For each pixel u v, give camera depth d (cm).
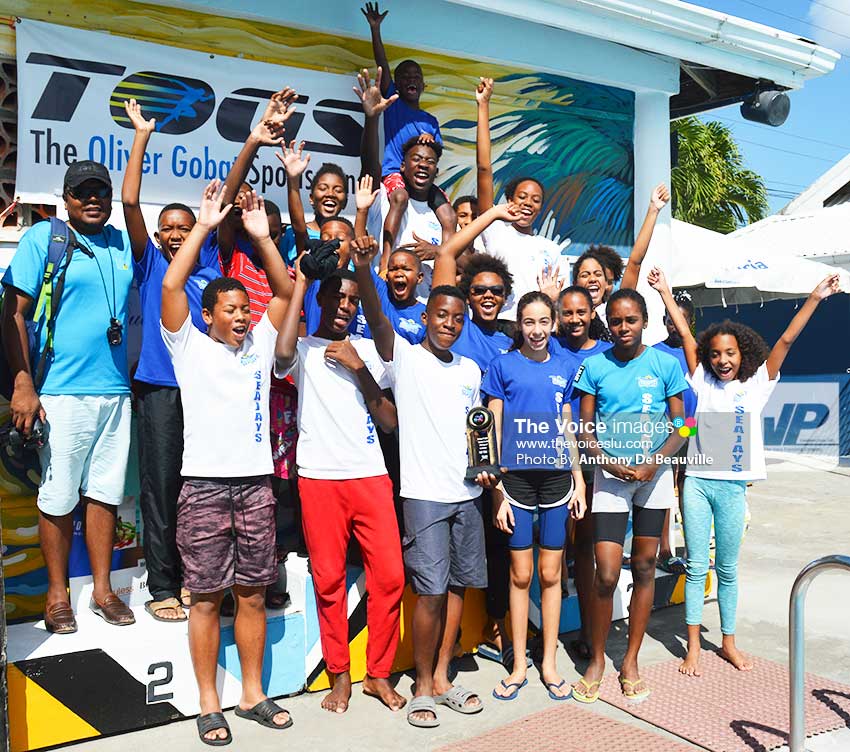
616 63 609
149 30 450
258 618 371
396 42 518
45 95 426
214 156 475
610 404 396
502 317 495
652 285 486
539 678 429
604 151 627
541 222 602
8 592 397
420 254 448
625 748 354
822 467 1216
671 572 552
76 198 359
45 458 358
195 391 353
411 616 434
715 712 390
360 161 523
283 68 489
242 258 402
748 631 506
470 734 366
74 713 346
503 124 580
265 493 365
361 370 374
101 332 365
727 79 671
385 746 353
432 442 384
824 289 420
